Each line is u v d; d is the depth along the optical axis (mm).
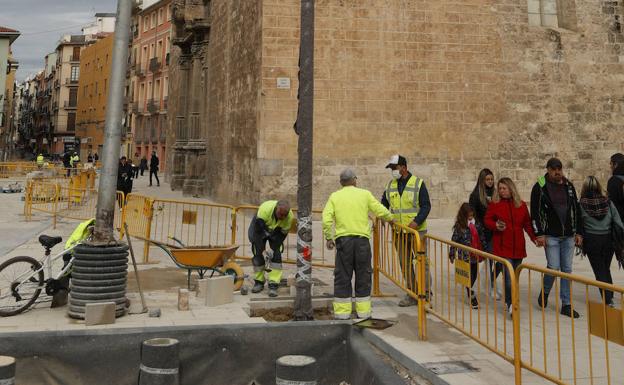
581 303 7320
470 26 17047
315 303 6934
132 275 8883
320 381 5082
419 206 7246
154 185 32312
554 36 17672
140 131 61344
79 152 78188
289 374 4430
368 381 4582
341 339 5164
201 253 7605
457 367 4918
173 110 34719
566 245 6922
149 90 59031
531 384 4512
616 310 3496
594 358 5152
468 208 7316
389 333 5953
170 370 4586
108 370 4660
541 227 6906
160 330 4797
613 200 6996
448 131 16812
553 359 5129
